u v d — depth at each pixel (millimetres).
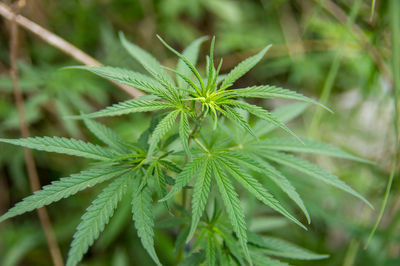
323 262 1017
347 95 1258
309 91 1334
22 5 762
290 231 1062
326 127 1171
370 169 1016
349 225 888
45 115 1142
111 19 1330
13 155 1102
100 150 529
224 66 1387
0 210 1160
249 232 572
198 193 492
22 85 997
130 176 524
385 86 1055
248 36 1380
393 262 861
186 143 488
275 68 1365
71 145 518
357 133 1121
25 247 1076
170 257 950
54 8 1252
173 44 1457
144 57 625
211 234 560
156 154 554
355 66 1154
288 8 1380
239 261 546
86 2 1246
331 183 542
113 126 1062
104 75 492
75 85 1053
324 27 1234
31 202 490
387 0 890
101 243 951
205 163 513
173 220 579
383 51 982
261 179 667
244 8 1467
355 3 765
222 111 505
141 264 1030
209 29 1561
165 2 1342
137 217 499
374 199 989
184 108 511
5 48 1134
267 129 626
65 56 1188
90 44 1256
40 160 1149
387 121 1075
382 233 856
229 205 493
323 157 1108
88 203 1098
